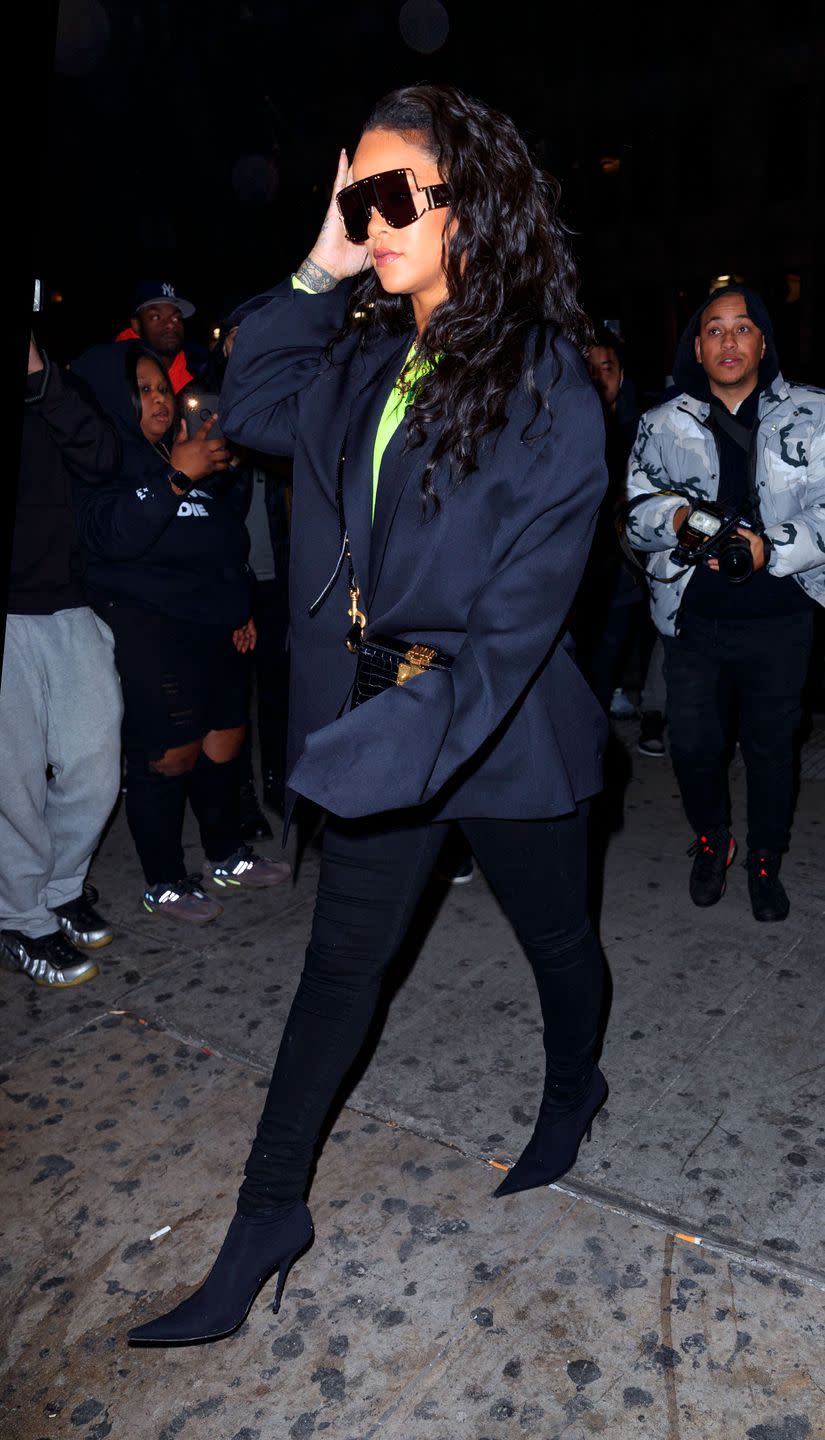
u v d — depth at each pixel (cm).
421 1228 210
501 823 184
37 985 301
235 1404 177
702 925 320
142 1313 195
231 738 337
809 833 377
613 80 3027
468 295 162
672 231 3050
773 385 290
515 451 160
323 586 181
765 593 296
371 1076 256
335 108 3375
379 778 155
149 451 302
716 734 319
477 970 299
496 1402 175
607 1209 213
